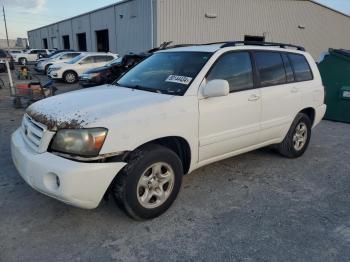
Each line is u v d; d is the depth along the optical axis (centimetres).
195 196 390
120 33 2772
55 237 304
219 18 2333
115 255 282
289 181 442
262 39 2584
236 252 288
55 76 1752
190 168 372
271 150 562
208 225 329
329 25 2944
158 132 323
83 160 284
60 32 4500
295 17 2700
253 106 422
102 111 305
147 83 399
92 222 329
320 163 517
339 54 809
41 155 295
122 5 2650
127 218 338
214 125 379
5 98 1132
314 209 367
